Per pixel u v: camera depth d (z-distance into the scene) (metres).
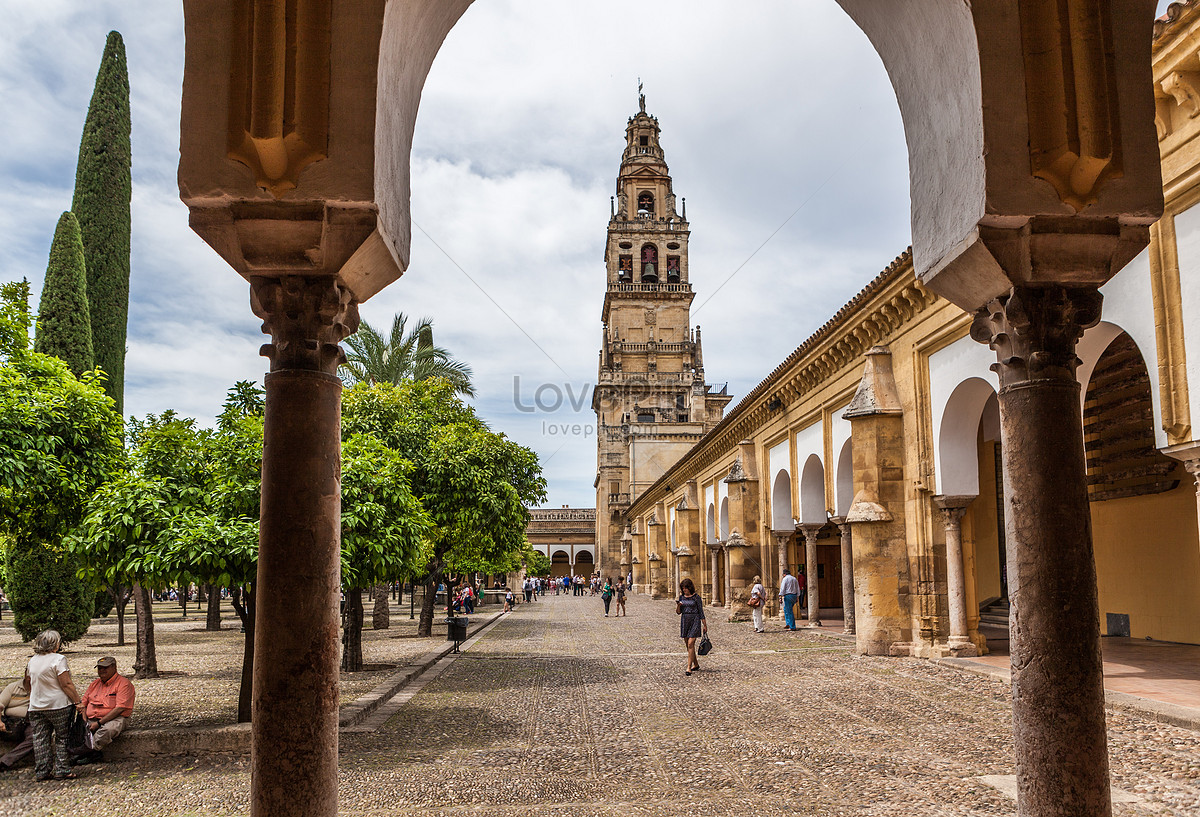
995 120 4.27
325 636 3.97
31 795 6.77
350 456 11.34
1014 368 4.45
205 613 40.59
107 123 24.59
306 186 4.07
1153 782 6.22
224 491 8.69
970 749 7.55
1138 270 9.50
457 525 20.86
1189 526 15.05
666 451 68.69
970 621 14.07
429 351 28.61
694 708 10.23
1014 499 4.33
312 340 4.24
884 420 15.56
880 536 15.30
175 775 7.32
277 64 4.05
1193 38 8.25
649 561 51.97
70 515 11.41
